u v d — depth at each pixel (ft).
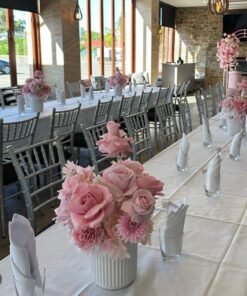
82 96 18.67
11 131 11.50
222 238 4.67
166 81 39.01
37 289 3.29
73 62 26.17
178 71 38.32
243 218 5.23
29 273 3.21
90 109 15.56
